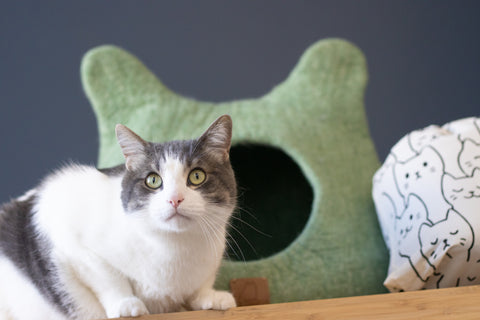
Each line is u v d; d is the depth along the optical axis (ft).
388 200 4.47
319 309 3.14
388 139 7.76
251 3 7.72
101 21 7.36
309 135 5.05
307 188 5.91
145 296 3.59
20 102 7.09
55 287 3.55
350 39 7.82
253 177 5.98
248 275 4.52
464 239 3.71
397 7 7.89
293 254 4.66
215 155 3.59
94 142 7.16
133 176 3.46
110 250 3.41
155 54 7.48
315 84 5.35
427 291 3.22
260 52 7.68
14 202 4.00
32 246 3.62
